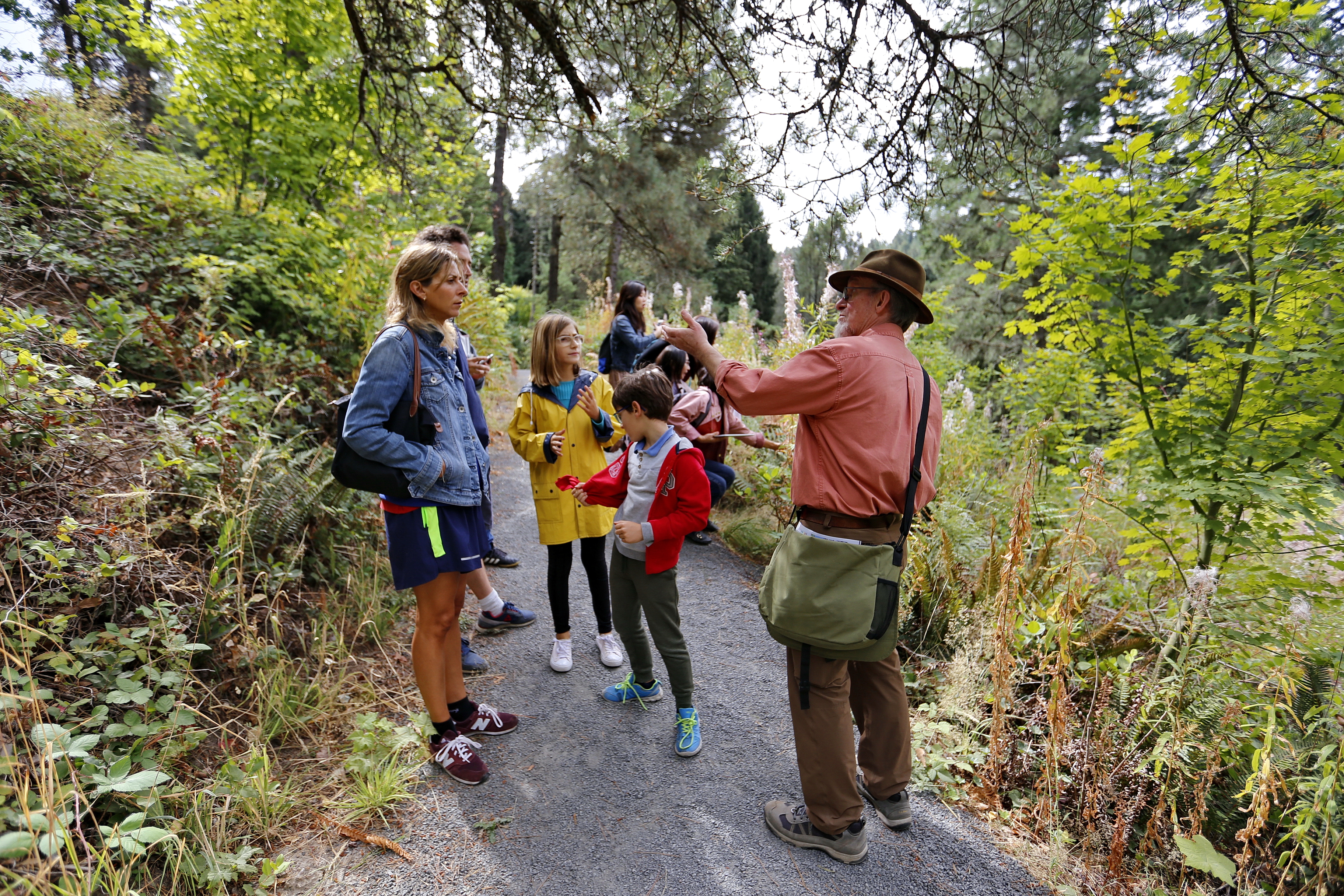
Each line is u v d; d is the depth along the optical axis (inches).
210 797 78.4
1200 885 81.8
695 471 97.3
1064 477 189.5
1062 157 296.5
